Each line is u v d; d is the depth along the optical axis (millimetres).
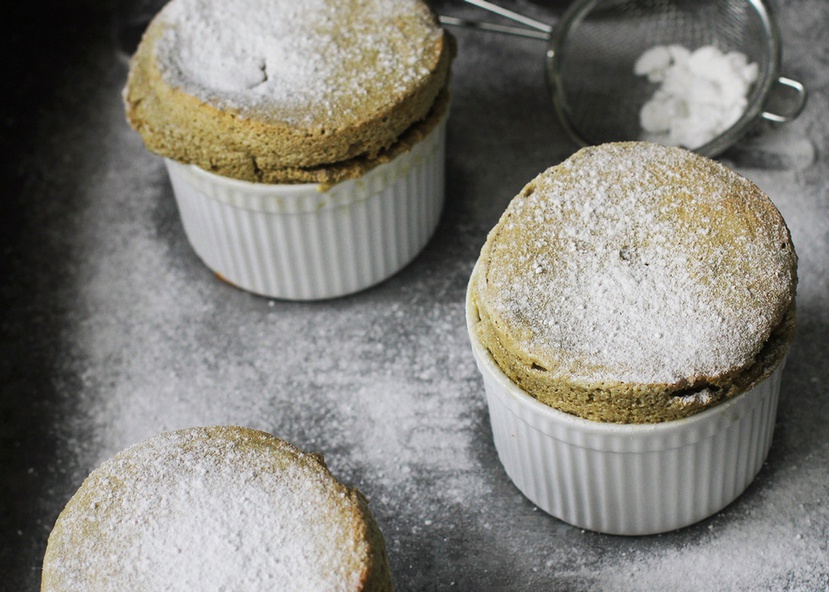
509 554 681
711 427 638
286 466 631
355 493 626
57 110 828
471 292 664
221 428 643
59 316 754
